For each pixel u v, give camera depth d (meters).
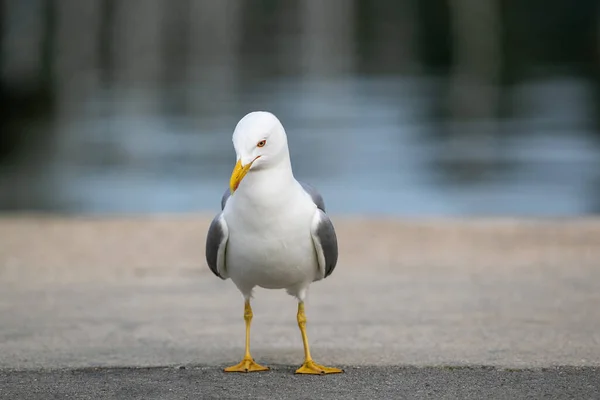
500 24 61.22
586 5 60.59
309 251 7.04
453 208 17.73
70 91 40.28
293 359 7.68
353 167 22.72
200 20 60.44
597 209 17.41
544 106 34.94
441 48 58.47
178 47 56.38
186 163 23.47
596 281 10.43
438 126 30.30
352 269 11.24
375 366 7.39
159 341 8.28
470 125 30.36
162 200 18.77
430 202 18.41
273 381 6.99
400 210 17.55
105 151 25.67
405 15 63.94
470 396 6.55
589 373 7.09
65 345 8.11
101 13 55.94
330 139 27.53
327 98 37.97
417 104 36.06
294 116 32.72
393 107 35.19
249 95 38.88
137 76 45.69
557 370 7.18
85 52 51.31
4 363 7.50
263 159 6.78
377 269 11.22
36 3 53.56
